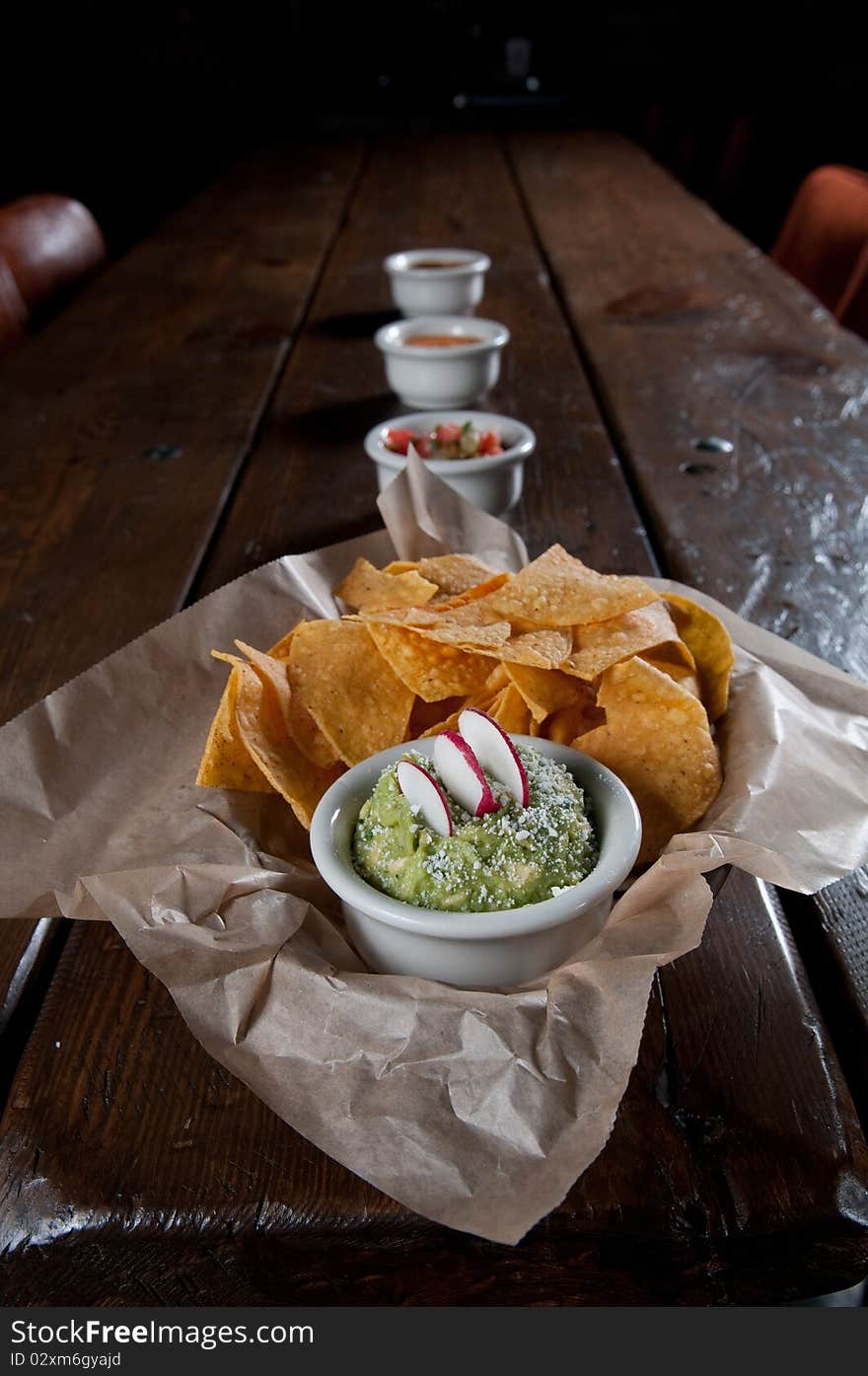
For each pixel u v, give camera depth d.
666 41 3.08
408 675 0.44
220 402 0.96
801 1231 0.33
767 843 0.39
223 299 1.26
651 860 0.41
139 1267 0.34
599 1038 0.33
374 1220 0.33
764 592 0.64
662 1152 0.34
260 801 0.43
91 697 0.46
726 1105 0.36
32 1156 0.35
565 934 0.36
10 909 0.39
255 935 0.37
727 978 0.40
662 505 0.75
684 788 0.41
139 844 0.41
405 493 0.58
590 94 3.14
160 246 1.52
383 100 3.08
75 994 0.40
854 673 0.57
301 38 3.05
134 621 0.63
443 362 0.88
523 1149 0.31
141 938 0.37
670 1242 0.33
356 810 0.40
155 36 3.06
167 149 3.17
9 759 0.44
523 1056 0.33
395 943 0.36
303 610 0.52
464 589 0.51
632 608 0.46
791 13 2.98
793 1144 0.35
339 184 1.89
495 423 0.74
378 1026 0.34
